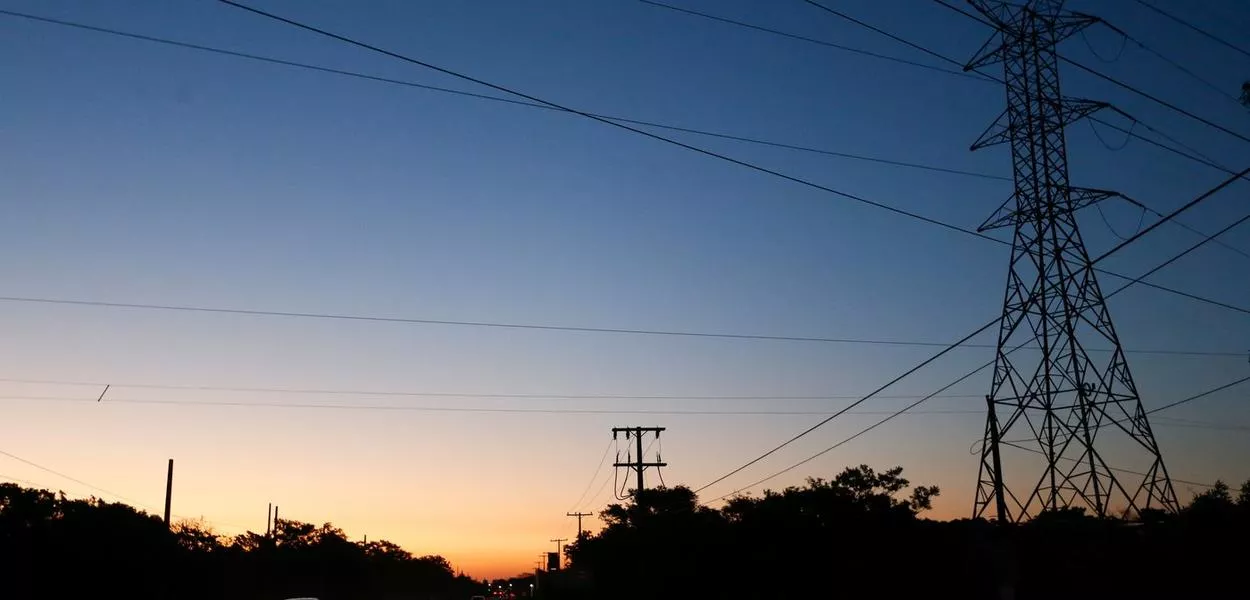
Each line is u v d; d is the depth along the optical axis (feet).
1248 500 120.78
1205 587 107.76
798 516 154.61
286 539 372.38
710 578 166.91
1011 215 122.72
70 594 177.68
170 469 188.44
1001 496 117.19
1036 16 118.42
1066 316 117.80
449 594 624.59
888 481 158.40
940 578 133.08
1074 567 111.55
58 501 191.72
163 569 204.13
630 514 221.66
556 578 262.88
